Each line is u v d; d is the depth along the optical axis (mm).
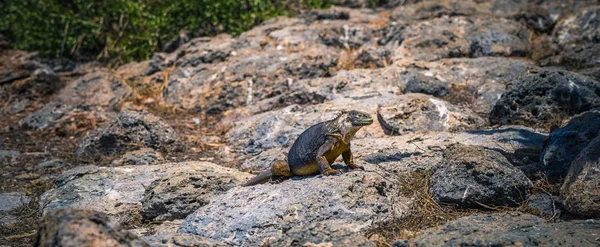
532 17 18094
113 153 13992
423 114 13453
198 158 13781
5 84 18250
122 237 7078
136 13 19562
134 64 18531
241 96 16094
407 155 11516
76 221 6941
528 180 10086
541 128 12922
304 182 9945
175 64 17781
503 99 13523
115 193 11359
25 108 17500
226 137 14641
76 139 15344
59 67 19344
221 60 17328
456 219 9359
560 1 18953
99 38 19844
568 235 8336
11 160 14258
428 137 12391
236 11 19391
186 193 10594
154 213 10531
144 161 13273
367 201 9547
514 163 11172
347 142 10086
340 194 9469
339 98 14875
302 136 10336
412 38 16953
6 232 10688
